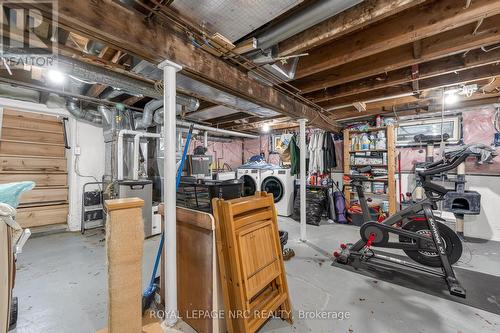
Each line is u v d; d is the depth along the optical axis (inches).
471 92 116.0
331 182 189.6
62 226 151.3
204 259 61.3
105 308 71.5
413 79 99.0
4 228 44.3
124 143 151.3
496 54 81.0
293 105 121.5
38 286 83.7
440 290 82.7
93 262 104.5
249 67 81.9
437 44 76.8
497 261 107.1
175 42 62.3
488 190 136.1
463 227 142.9
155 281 82.2
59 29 64.6
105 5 48.3
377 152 174.4
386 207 166.4
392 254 118.6
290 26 61.2
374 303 75.4
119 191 131.0
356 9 59.5
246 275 58.1
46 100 134.3
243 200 65.4
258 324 58.7
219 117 182.1
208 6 54.2
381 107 152.1
